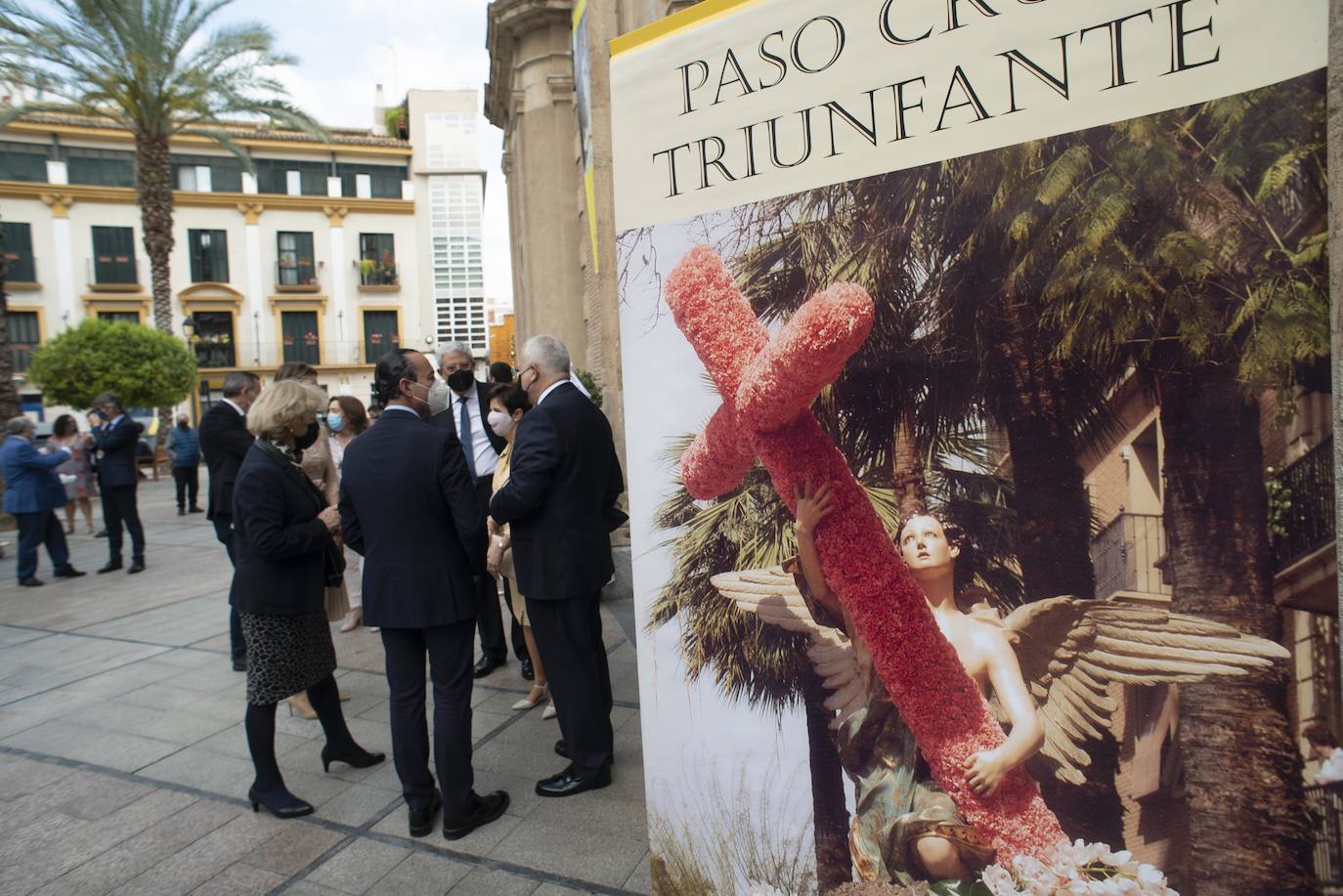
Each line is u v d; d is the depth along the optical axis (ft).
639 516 6.61
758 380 5.93
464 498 9.26
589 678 10.26
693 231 6.18
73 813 10.34
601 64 10.27
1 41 49.57
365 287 118.93
